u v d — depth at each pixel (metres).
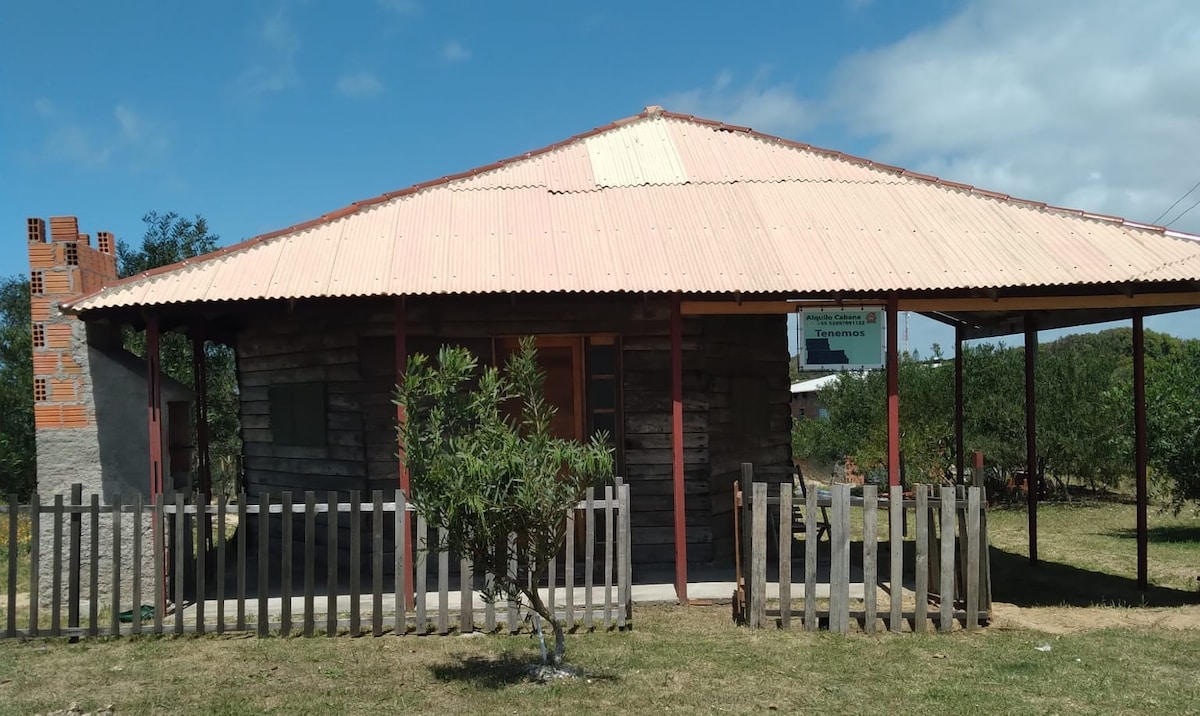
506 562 6.28
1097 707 5.92
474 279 8.73
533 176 11.35
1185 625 8.24
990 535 14.94
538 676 6.52
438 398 6.23
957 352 12.41
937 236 9.80
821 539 13.09
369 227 9.92
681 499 8.91
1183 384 14.55
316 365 10.85
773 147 12.36
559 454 6.20
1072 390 20.08
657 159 11.84
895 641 7.62
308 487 11.01
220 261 9.14
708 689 6.27
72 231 9.38
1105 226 9.91
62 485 9.20
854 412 25.41
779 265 9.13
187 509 8.04
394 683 6.48
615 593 9.20
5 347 21.59
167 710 5.95
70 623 7.83
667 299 9.38
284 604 7.86
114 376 9.35
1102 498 21.16
